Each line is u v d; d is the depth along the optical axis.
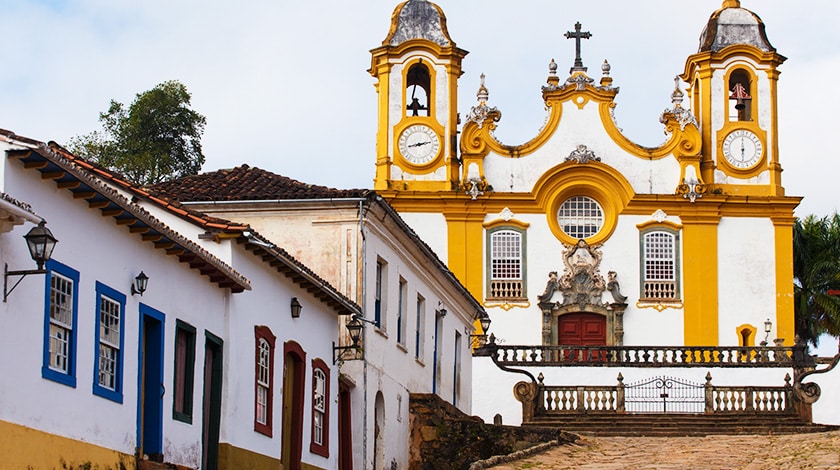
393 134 56.50
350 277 31.25
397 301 34.59
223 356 23.34
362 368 31.14
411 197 55.38
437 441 35.25
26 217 16.48
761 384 48.59
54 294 18.06
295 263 25.70
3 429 16.64
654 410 48.28
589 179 55.56
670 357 54.38
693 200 55.28
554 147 55.94
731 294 55.12
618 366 48.59
